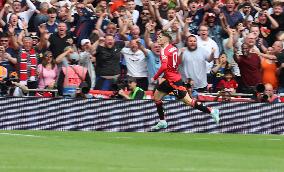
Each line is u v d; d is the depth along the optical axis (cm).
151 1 4638
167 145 2966
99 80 4144
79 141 3003
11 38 4134
